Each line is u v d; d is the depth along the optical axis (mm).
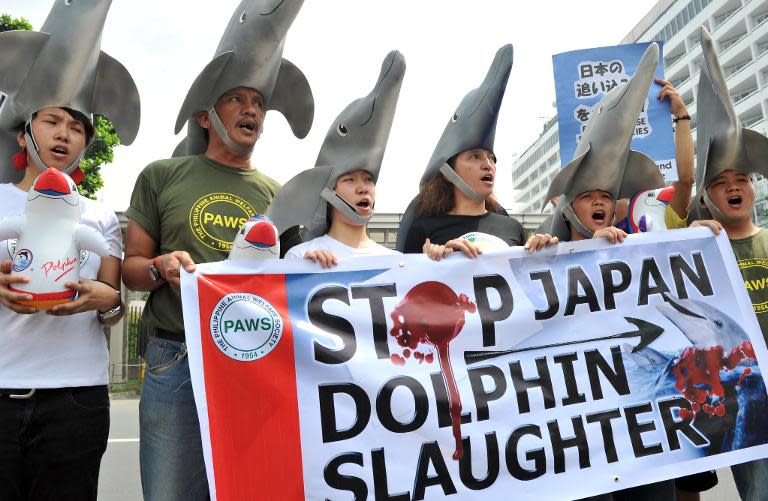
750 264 3502
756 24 51281
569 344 3049
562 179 3529
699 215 3836
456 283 3033
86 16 2885
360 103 3336
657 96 4344
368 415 2742
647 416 3008
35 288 2428
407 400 2795
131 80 3225
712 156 3627
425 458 2738
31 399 2514
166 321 2889
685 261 3279
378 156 3305
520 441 2852
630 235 3260
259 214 3064
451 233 3709
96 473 2693
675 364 3107
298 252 3254
